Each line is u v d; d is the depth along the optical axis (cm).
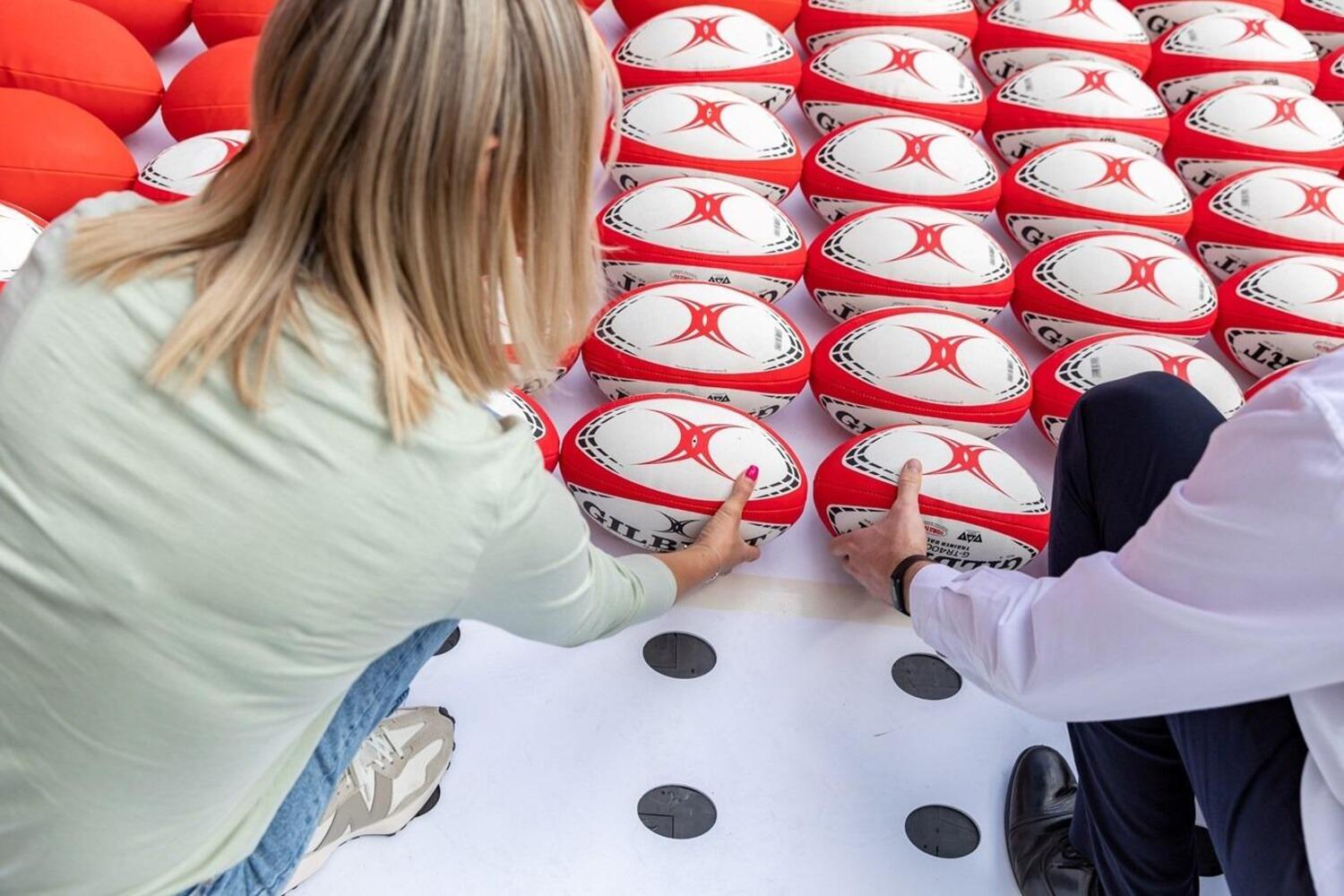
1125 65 203
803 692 129
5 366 60
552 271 67
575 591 78
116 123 171
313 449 59
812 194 174
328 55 55
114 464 58
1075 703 80
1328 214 173
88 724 61
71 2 169
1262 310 163
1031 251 174
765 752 123
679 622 134
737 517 127
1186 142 191
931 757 125
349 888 108
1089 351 151
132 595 59
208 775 65
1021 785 120
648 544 131
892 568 126
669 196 156
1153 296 159
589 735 121
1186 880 101
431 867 110
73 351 59
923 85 183
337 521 59
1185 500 70
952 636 94
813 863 115
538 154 61
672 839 115
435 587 63
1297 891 76
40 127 151
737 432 132
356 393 59
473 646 127
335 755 85
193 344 58
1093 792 103
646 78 180
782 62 184
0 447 60
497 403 131
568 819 115
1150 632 71
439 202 58
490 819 114
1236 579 66
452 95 56
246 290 59
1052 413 151
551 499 69
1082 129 186
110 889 69
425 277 61
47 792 63
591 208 68
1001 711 131
